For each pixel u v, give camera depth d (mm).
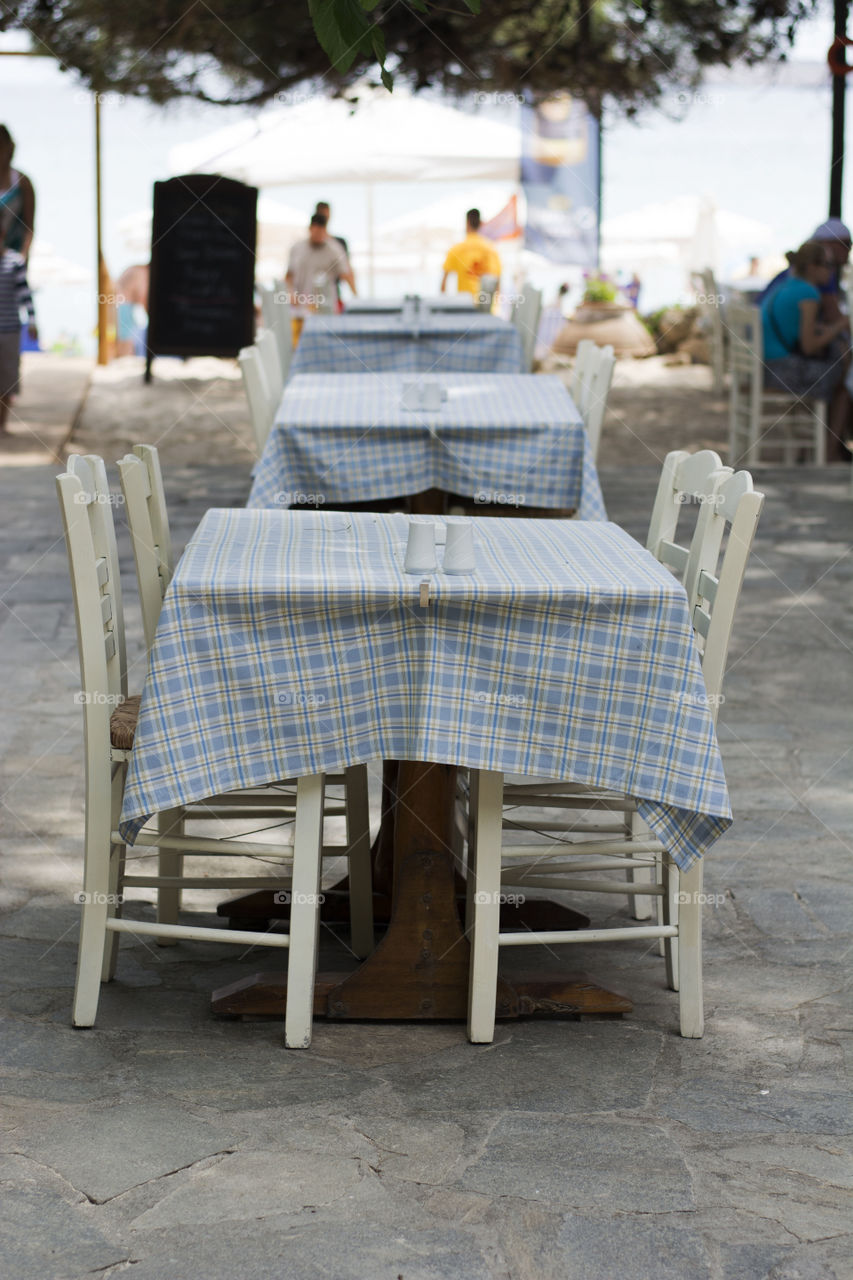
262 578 2561
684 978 2756
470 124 13141
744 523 2668
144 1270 2018
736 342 9625
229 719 2557
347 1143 2352
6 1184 2219
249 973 3035
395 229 17531
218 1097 2498
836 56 10180
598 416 4984
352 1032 2770
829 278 9445
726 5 9945
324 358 7102
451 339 7125
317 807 2658
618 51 10461
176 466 9031
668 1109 2490
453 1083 2566
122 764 2840
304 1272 2018
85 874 2713
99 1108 2453
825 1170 2311
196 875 3508
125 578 6324
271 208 17141
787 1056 2693
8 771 4180
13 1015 2791
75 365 13625
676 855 2658
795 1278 2033
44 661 5234
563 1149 2348
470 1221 2145
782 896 3430
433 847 2793
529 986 2836
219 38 9742
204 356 12188
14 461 9172
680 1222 2156
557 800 2965
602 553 2896
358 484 4539
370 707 2586
